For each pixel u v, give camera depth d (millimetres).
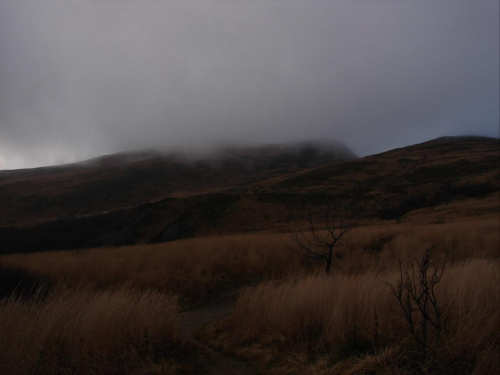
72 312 4527
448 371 3455
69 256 16891
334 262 12547
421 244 14938
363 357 4105
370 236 17766
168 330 5133
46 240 49250
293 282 7570
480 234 16000
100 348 4145
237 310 6789
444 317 4297
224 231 49594
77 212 92125
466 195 55375
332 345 4488
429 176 75125
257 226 50031
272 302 5926
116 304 4867
